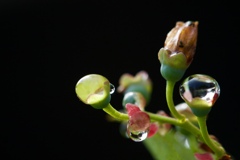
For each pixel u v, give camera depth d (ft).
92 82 0.39
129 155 0.93
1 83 1.03
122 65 1.02
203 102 0.39
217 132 0.92
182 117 0.41
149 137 0.43
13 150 0.99
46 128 0.99
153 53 1.02
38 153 0.99
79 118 0.98
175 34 0.41
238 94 0.95
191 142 0.44
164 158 0.45
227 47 1.00
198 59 0.99
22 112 1.01
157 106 0.94
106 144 0.96
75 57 1.03
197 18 1.02
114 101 0.86
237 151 0.91
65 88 1.02
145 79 0.49
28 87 1.03
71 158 0.97
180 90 0.40
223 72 0.98
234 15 1.01
